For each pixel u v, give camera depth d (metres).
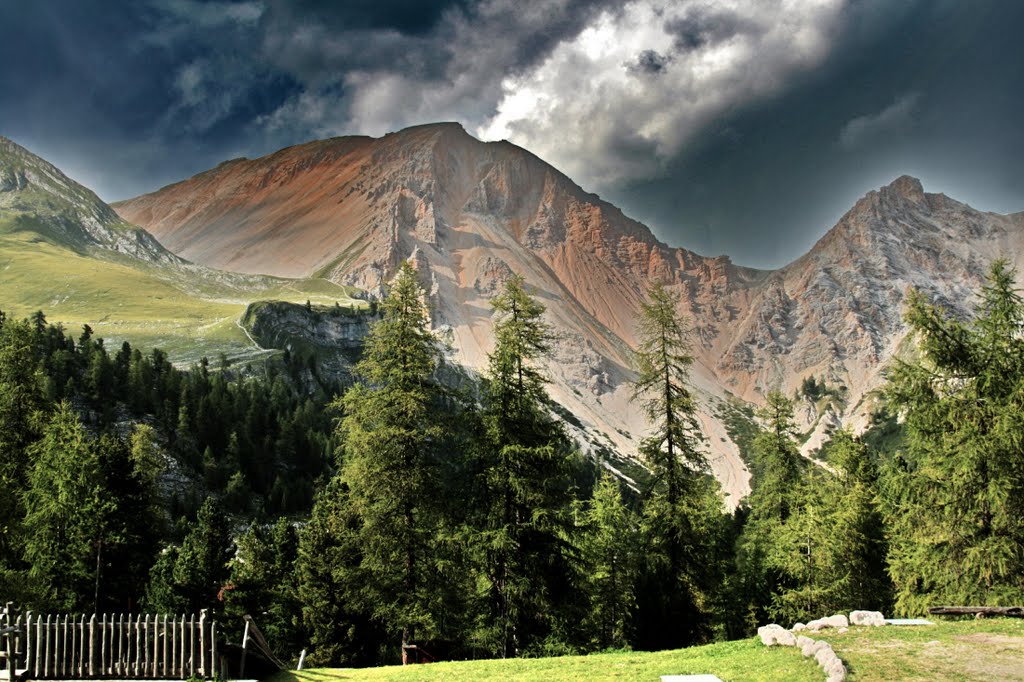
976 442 24.98
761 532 41.41
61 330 140.88
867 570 37.16
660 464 31.75
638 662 17.80
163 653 17.61
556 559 27.48
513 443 27.25
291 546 56.56
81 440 34.06
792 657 16.08
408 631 26.95
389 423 27.02
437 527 26.72
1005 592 24.03
